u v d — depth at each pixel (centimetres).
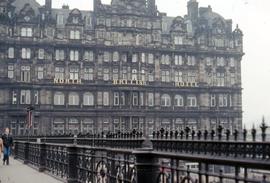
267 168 648
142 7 9931
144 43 9888
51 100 9219
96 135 1966
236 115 10438
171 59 10112
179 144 949
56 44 9344
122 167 1270
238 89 10544
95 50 9588
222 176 756
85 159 1659
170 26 10394
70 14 9500
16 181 1997
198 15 10894
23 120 9062
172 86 9988
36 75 9225
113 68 9662
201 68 10306
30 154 3142
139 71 9806
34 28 9294
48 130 9125
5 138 3200
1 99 8969
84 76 9494
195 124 10131
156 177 1043
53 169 2281
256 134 726
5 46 9106
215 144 797
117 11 9750
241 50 10656
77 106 9338
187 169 879
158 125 9831
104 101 9525
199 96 10219
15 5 9531
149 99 9831
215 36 10494
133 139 1210
